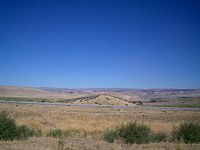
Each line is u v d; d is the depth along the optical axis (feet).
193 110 270.26
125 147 62.85
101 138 77.46
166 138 79.30
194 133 74.08
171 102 561.02
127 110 237.86
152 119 161.68
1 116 70.95
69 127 103.71
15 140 68.33
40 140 69.87
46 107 239.91
